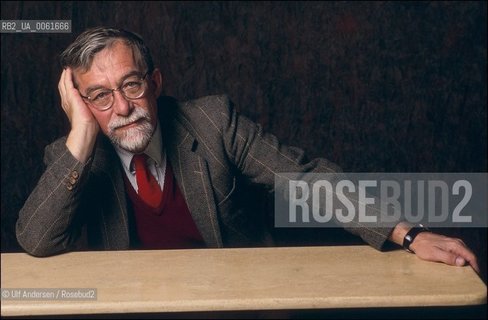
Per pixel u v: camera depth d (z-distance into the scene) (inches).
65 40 189.9
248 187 118.3
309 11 191.9
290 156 112.1
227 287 84.8
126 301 81.5
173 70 192.2
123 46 103.2
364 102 192.7
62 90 105.5
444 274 88.0
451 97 192.7
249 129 113.3
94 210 109.4
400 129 193.3
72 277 88.9
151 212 110.9
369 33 191.9
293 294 82.6
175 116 112.8
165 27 191.8
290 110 192.9
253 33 191.8
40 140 190.2
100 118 104.2
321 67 192.4
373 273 88.4
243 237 116.3
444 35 192.4
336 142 193.2
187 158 110.3
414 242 94.7
